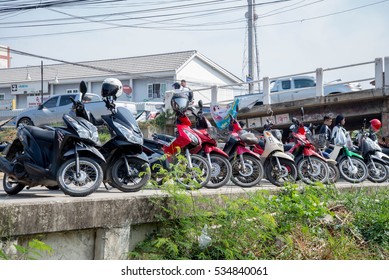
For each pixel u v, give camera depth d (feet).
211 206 18.78
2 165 21.30
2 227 13.71
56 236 15.21
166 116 57.21
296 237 19.08
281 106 50.93
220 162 26.22
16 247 13.25
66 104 59.62
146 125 56.95
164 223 17.90
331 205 23.09
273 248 18.40
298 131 31.71
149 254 16.75
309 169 30.40
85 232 15.92
